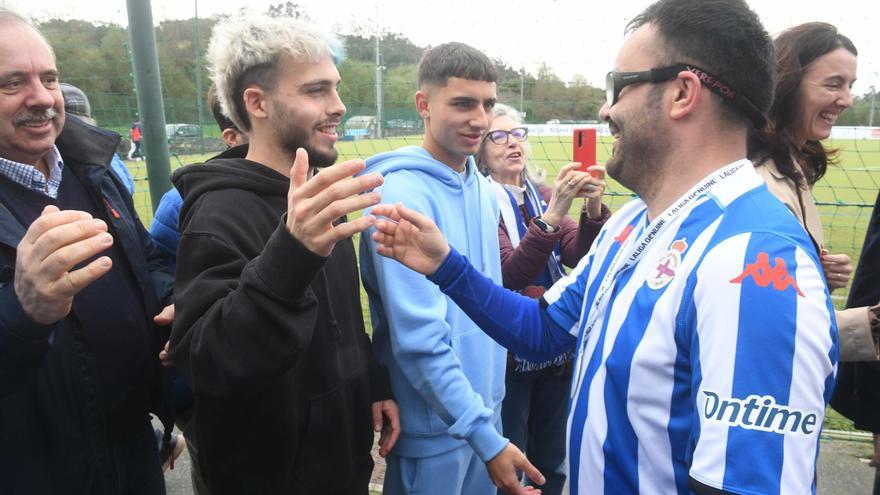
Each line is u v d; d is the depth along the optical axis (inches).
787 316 33.8
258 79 59.8
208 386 49.1
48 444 57.8
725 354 34.5
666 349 38.3
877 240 78.0
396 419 71.4
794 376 33.4
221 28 63.9
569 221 111.6
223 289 50.9
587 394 44.1
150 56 108.7
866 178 490.0
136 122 184.9
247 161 61.4
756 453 32.8
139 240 74.8
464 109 75.3
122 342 66.2
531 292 99.5
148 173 112.5
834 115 74.4
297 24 60.5
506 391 93.8
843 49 71.6
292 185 44.3
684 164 43.1
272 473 57.9
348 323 66.5
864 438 129.2
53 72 61.4
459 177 77.4
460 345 73.4
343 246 67.7
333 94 62.2
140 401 69.0
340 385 62.5
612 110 45.8
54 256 41.8
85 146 68.3
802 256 35.9
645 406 39.4
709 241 38.3
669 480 38.4
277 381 54.7
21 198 61.7
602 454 41.8
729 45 40.7
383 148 210.4
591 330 46.3
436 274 56.7
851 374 80.7
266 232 58.7
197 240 54.3
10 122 58.2
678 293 38.4
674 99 42.5
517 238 101.6
